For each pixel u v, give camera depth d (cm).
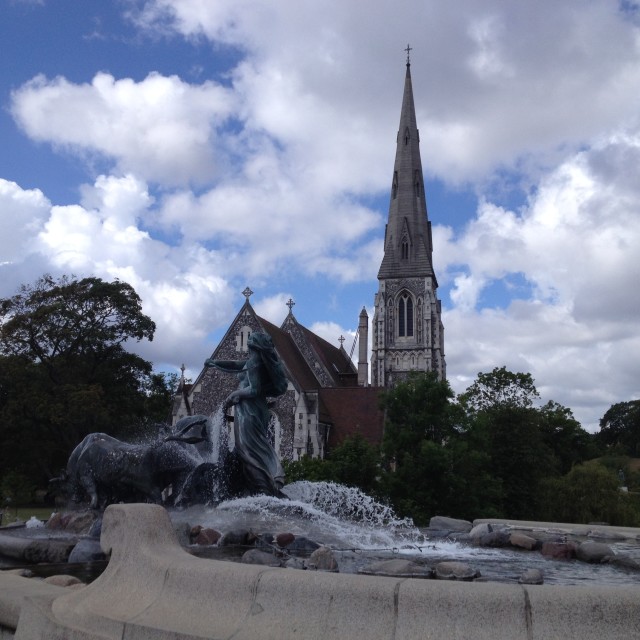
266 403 1573
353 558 990
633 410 11388
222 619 459
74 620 515
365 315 8875
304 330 6588
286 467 3759
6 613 588
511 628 395
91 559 922
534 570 787
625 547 1256
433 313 8444
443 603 410
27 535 1305
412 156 9175
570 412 6500
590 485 4041
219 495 1444
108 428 5056
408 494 3366
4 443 5006
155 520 577
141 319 5300
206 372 5550
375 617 420
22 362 4919
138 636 463
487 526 1318
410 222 8806
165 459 1369
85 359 5184
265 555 834
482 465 3712
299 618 437
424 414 3609
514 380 4794
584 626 388
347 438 3731
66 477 1470
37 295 5091
